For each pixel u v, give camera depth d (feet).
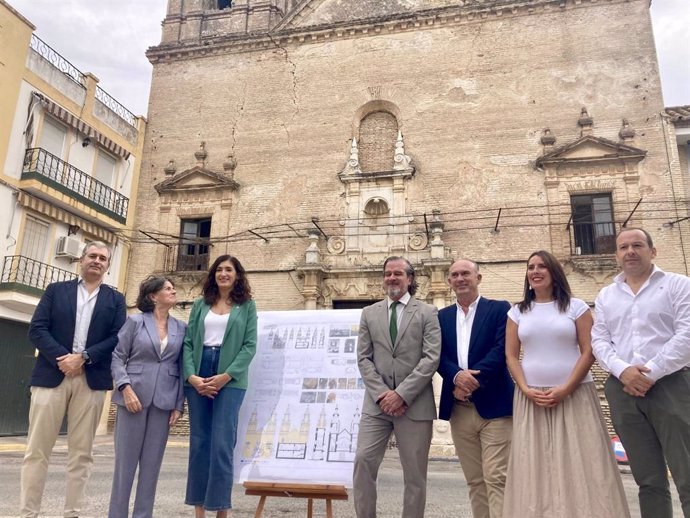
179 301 63.05
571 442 13.16
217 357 16.39
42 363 16.67
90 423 16.88
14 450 40.24
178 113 71.26
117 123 66.54
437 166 61.36
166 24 75.97
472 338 15.72
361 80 66.44
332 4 70.79
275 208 64.44
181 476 29.60
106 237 62.95
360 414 16.40
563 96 60.03
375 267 58.18
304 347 17.90
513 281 55.88
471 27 64.69
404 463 14.97
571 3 62.08
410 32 66.54
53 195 54.24
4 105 51.31
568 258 54.80
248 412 17.25
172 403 16.34
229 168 67.10
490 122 61.21
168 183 67.46
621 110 58.08
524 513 12.92
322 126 66.13
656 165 55.67
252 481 16.14
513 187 58.65
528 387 13.97
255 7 73.41
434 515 20.48
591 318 14.57
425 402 15.19
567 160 57.21
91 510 19.61
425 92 64.13
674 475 12.56
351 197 62.59
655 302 13.53
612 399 13.85
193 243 64.80
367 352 16.24
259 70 70.13
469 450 15.51
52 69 57.47
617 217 55.42
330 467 15.88
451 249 58.23
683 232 53.31
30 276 52.75
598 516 12.50
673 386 12.83
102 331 17.31
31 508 15.76
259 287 62.08
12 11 52.54
